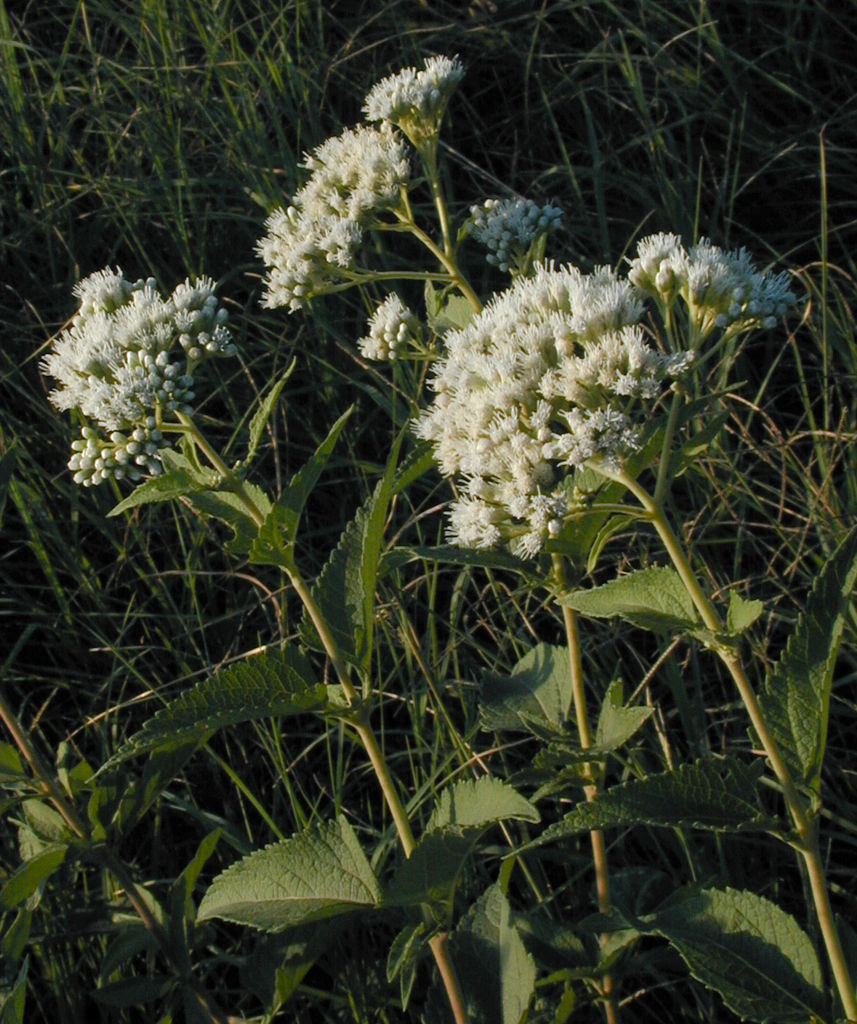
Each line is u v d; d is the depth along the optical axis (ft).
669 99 3.08
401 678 2.40
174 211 2.81
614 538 2.59
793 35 3.12
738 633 1.80
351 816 2.41
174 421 2.18
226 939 2.37
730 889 1.88
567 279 1.99
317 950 2.05
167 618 2.56
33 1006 2.28
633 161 3.01
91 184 2.87
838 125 3.00
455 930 2.02
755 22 3.17
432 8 3.21
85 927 2.18
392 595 2.43
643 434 1.95
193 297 2.06
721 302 1.97
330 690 1.98
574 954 2.09
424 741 2.40
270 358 2.77
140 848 2.39
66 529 2.62
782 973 1.85
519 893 2.33
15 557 2.64
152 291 2.08
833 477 2.64
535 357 1.95
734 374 2.73
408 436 2.58
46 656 2.57
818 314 2.75
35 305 2.82
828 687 1.81
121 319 2.04
